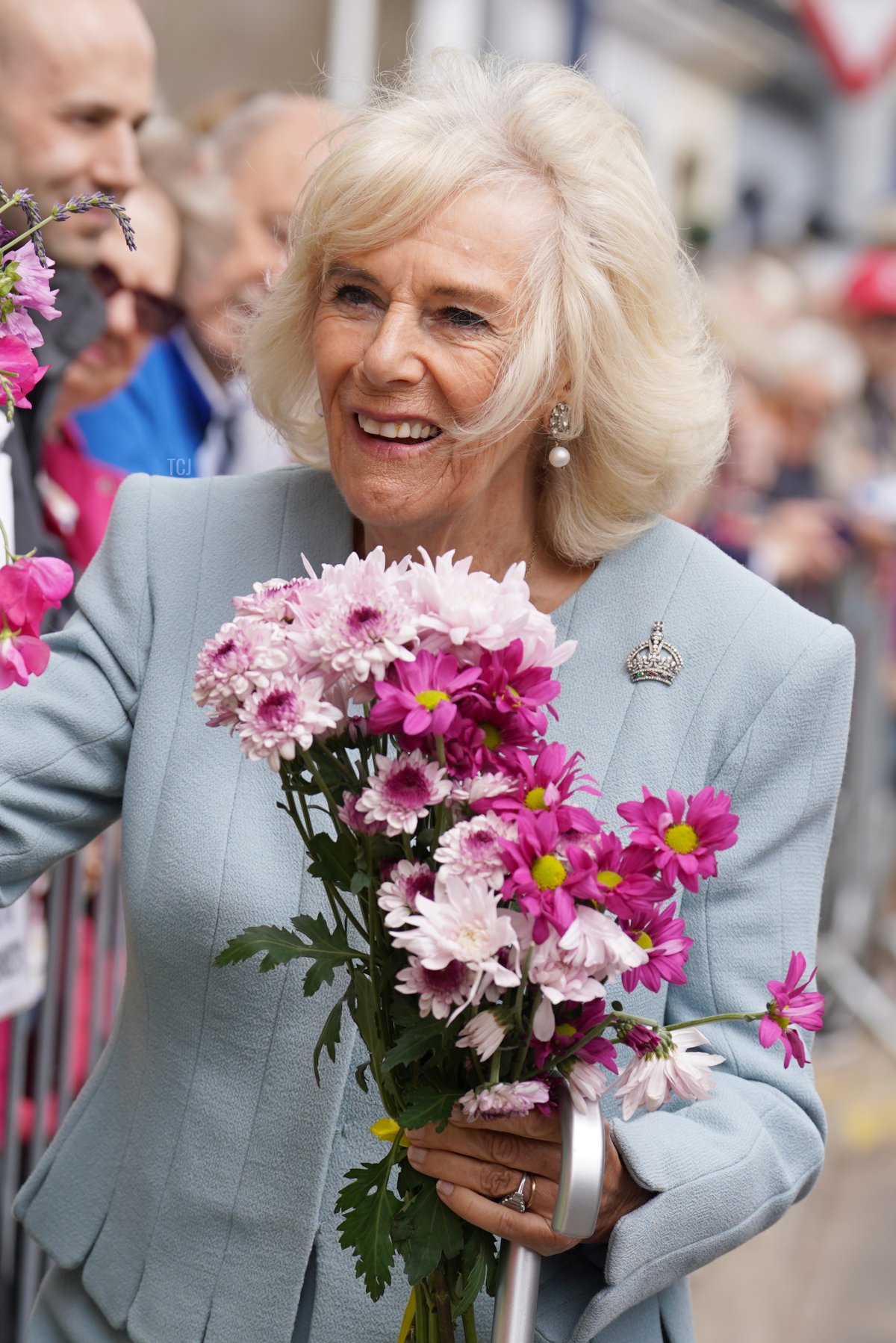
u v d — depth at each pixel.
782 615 2.42
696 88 11.54
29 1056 4.43
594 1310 2.07
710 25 11.21
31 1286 4.34
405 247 2.15
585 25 9.61
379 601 1.71
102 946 4.64
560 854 1.70
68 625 2.55
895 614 8.32
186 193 4.45
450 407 2.18
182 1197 2.33
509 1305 1.90
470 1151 1.91
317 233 2.22
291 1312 2.29
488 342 2.17
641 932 1.76
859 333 8.79
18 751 2.39
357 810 1.75
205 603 2.48
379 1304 2.28
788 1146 2.28
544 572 2.49
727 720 2.35
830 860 7.72
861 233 9.89
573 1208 1.80
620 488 2.41
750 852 2.33
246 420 4.78
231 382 4.55
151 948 2.35
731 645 2.38
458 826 1.67
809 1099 2.34
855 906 7.87
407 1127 1.78
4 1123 4.23
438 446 2.22
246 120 4.59
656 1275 2.11
